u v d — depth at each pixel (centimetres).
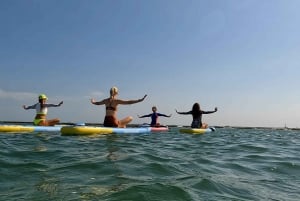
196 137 741
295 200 213
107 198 189
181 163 323
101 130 633
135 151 388
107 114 698
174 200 190
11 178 234
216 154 422
